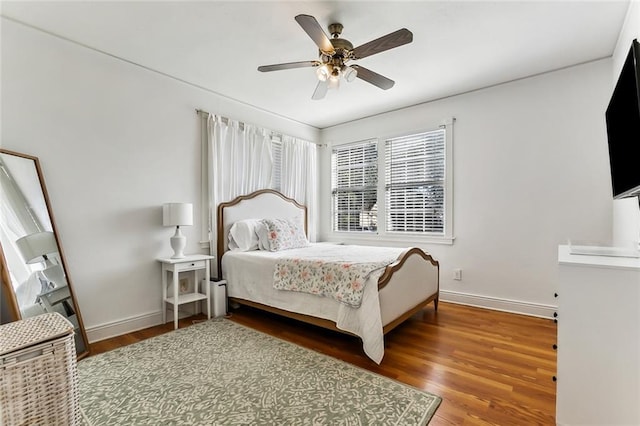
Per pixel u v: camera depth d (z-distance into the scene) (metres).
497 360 2.26
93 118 2.67
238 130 3.86
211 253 3.53
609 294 1.32
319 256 3.00
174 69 3.05
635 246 1.76
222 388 1.89
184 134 3.33
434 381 1.98
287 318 3.25
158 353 2.38
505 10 2.15
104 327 2.70
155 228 3.08
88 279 2.62
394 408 1.69
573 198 3.02
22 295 2.06
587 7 2.12
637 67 1.37
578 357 1.38
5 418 1.24
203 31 2.42
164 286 3.05
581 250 1.63
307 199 4.84
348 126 4.80
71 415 1.43
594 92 2.90
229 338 2.68
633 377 1.28
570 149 3.03
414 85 3.42
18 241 2.11
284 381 1.97
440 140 3.88
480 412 1.66
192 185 3.40
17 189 2.19
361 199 4.69
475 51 2.71
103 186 2.72
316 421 1.59
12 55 2.26
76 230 2.56
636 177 1.45
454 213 3.74
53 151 2.45
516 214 3.33
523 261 3.29
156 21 2.29
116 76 2.81
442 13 2.19
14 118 2.27
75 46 2.57
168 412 1.67
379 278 2.34
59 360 1.39
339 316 2.44
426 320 3.13
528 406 1.71
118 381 1.98
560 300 1.40
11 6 2.10
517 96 3.30
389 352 2.40
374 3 2.08
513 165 3.34
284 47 2.66
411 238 4.09
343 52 2.15
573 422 1.38
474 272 3.60
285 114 4.42
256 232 3.68
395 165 4.28
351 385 1.92
